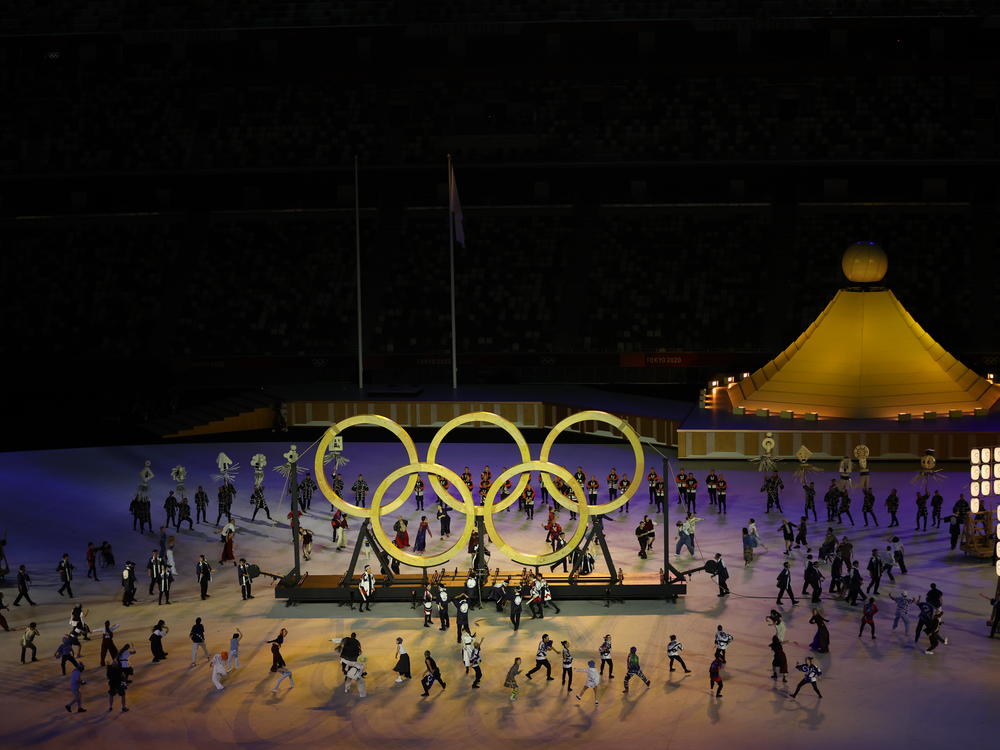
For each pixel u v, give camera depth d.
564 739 38.72
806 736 38.47
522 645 45.72
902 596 45.12
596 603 49.62
